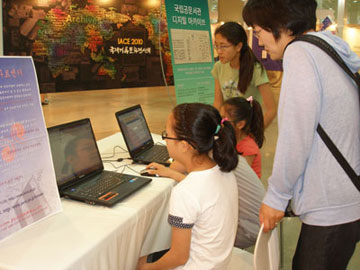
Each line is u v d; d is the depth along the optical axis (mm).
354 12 5215
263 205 1113
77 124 1510
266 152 4070
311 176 1044
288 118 1012
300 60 1000
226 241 1149
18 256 935
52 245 988
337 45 1038
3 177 1014
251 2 1114
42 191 1133
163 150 1971
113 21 3873
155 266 1190
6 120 1029
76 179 1416
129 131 1847
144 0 4020
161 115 5941
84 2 3693
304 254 1112
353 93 1022
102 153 1934
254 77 2195
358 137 1044
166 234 1488
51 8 3547
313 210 1059
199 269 1115
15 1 3375
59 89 3730
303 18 1044
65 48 3678
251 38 4496
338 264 1098
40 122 1136
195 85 2908
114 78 4000
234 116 1682
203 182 1095
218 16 5066
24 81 1088
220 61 2246
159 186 1458
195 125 1079
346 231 1057
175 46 2729
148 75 4195
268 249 1055
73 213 1189
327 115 1006
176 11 2738
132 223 1185
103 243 1030
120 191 1344
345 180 1023
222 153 1109
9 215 1026
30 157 1097
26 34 3473
